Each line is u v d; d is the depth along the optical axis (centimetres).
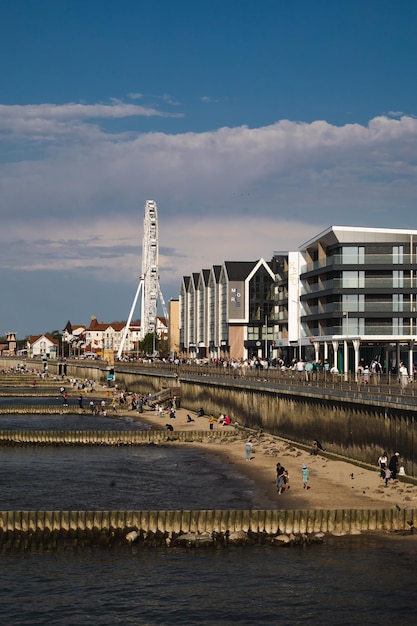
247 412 11281
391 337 12619
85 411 14900
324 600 4316
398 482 6506
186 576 4666
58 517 5366
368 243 13200
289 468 7738
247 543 5184
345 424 7775
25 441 10506
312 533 5322
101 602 4359
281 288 17725
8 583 4600
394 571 4662
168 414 14162
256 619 4134
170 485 7219
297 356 16088
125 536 5281
